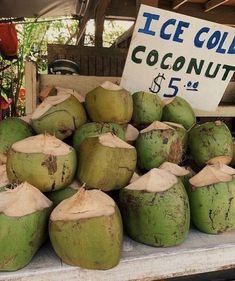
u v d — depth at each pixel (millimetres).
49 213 856
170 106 1291
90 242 763
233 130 2082
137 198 885
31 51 5660
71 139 1110
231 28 1503
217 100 1626
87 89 1600
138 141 1109
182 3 3396
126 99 1130
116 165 914
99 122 1104
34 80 1490
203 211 940
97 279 817
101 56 3236
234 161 1209
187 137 1209
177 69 1506
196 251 885
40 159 866
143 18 1390
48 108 1090
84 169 926
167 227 865
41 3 4105
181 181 957
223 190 934
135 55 1439
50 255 856
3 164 1064
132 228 903
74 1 4168
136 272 842
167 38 1439
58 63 2631
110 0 3602
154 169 941
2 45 3854
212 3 3498
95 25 4109
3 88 4555
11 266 783
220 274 1125
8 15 4543
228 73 1594
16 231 775
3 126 1103
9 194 836
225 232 975
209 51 1516
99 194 839
